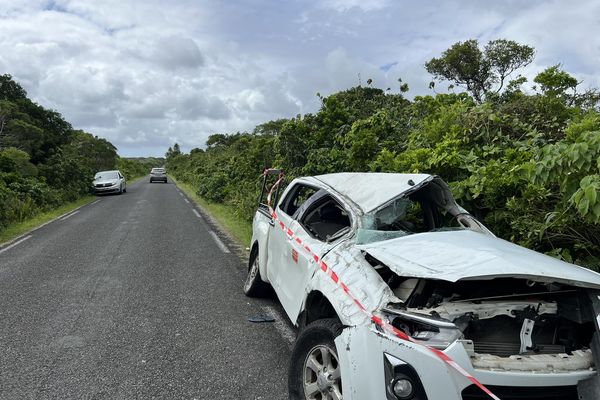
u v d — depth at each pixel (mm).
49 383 3844
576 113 6551
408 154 6734
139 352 4477
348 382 2666
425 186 4172
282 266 4660
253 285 6121
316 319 3639
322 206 4398
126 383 3863
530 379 2426
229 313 5617
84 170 27250
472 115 6855
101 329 5055
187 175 46156
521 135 6461
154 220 14797
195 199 24859
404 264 2904
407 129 9148
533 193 4773
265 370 4133
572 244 4840
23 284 6859
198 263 8359
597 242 4617
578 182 4105
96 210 18531
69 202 22625
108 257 8859
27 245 10344
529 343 2652
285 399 3637
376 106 11703
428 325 2527
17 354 4398
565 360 2537
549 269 2717
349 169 9328
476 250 2996
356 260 3268
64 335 4871
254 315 5547
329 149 10695
